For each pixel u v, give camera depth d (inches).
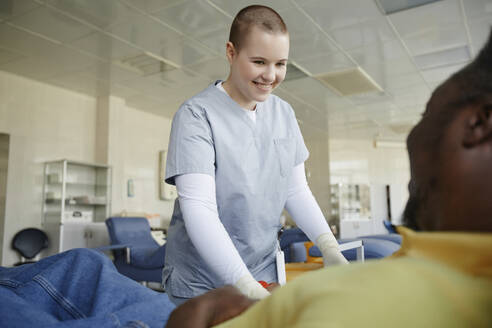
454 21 176.1
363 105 306.0
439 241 9.1
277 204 49.1
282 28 38.9
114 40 192.9
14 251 232.7
